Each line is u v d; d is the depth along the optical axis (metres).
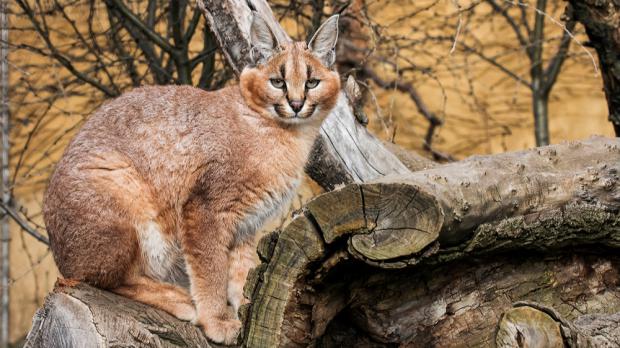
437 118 11.91
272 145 6.46
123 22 9.61
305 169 7.52
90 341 5.33
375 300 5.27
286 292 4.88
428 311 5.38
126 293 6.08
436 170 5.34
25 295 13.66
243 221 6.48
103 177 6.02
